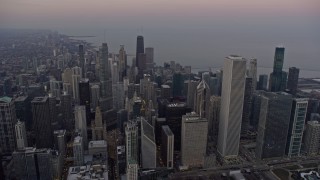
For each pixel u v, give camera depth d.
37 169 168.75
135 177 160.75
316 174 181.88
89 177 167.12
